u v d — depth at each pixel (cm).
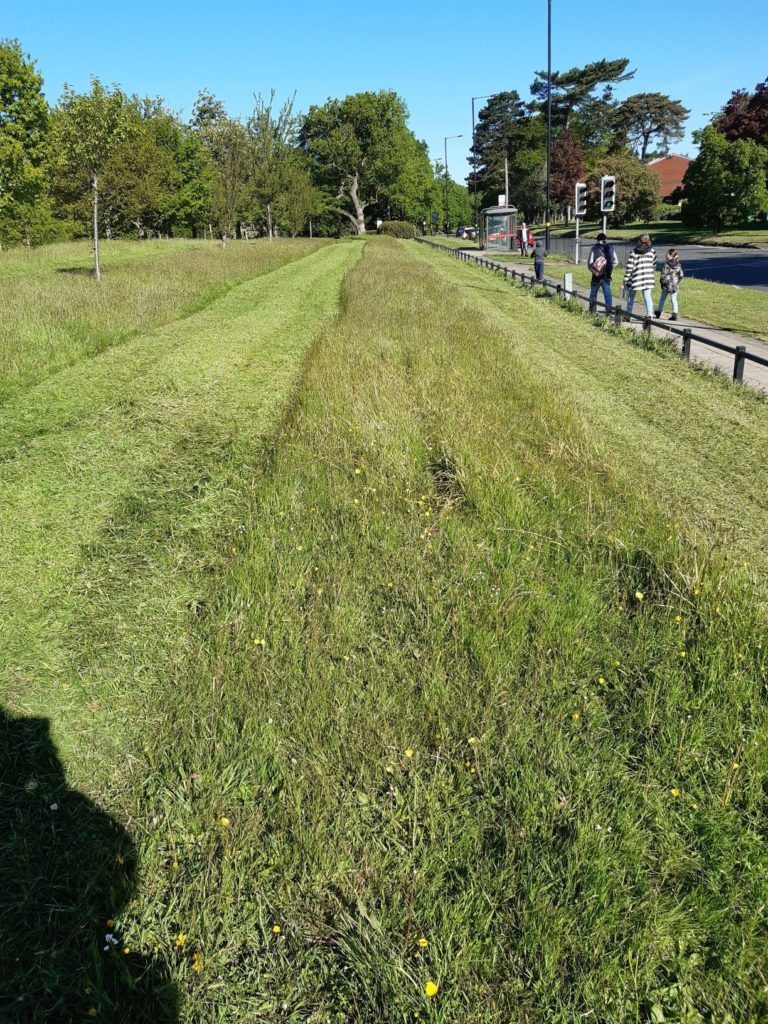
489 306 1808
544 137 8119
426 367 926
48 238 4666
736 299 1897
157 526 496
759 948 231
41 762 295
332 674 345
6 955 224
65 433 661
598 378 1023
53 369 888
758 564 480
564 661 360
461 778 292
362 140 7806
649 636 379
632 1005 215
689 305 1803
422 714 322
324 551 461
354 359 945
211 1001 215
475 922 235
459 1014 211
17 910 237
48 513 504
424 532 483
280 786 285
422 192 8719
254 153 4131
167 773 288
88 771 292
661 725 319
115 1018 209
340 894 246
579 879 247
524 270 3136
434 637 373
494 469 554
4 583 416
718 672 348
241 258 2733
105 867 252
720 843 265
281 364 986
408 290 1831
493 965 224
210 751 298
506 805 278
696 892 247
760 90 5831
